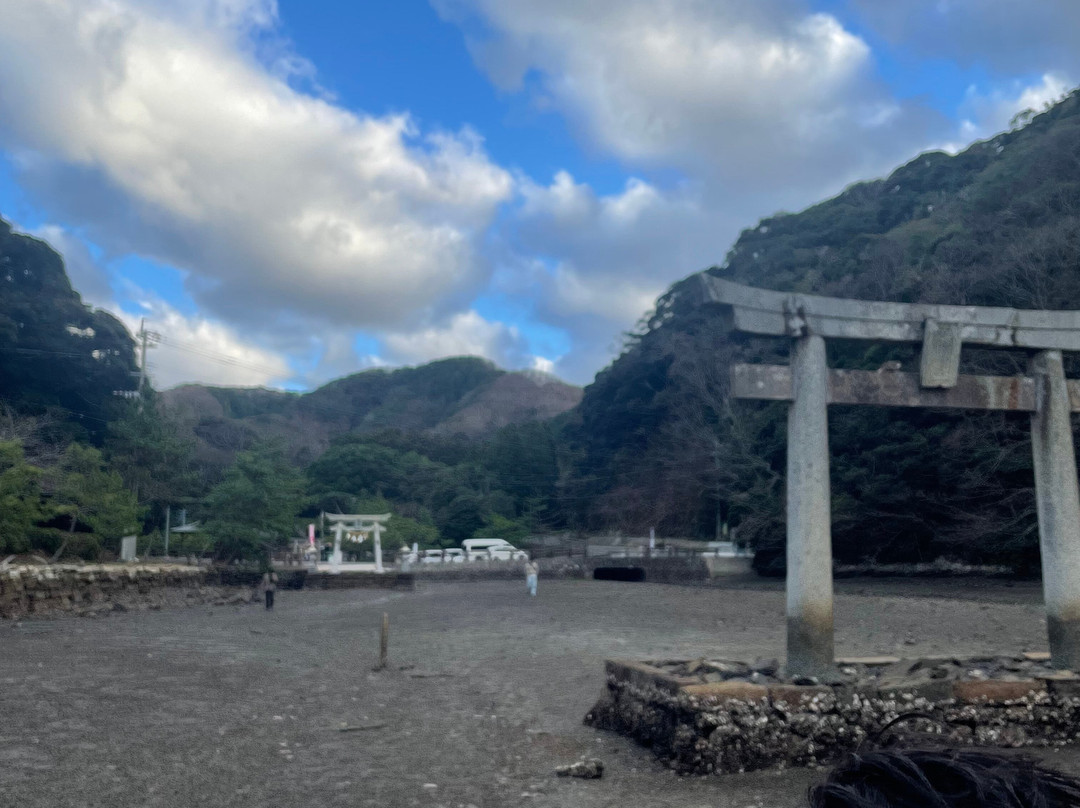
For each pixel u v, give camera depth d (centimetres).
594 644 1716
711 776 659
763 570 4531
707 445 5441
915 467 3656
